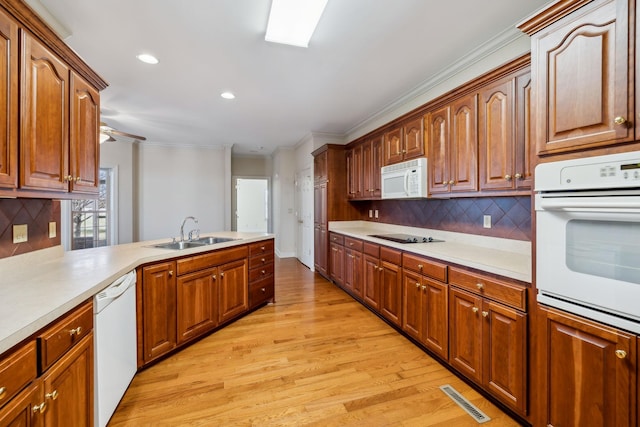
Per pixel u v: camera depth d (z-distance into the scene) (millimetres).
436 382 2014
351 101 3537
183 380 2033
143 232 5750
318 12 1854
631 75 1072
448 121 2432
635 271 1079
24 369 957
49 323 1093
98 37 2176
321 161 4797
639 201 1038
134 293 2006
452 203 2848
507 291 1637
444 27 2051
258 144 6191
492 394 1746
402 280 2639
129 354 1895
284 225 6680
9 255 1641
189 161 6051
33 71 1363
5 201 1612
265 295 3516
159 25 2027
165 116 4137
